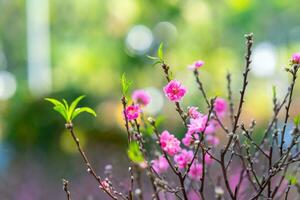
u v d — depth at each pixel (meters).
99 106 13.47
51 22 24.83
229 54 18.48
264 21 25.34
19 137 12.92
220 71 16.77
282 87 17.62
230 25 23.59
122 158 8.23
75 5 23.78
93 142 12.13
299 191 2.82
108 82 19.34
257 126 8.78
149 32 19.92
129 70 19.80
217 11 19.03
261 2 24.92
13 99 14.42
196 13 17.72
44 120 12.87
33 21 24.75
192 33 18.94
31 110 13.02
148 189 3.90
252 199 2.43
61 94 13.73
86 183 7.26
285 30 25.98
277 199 3.04
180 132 8.64
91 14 23.42
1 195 7.86
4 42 27.72
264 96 17.33
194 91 14.50
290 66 2.48
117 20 19.61
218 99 2.93
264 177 2.47
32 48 24.27
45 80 22.97
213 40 18.50
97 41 21.81
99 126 12.35
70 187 7.59
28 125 12.75
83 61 19.91
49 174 9.27
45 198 7.79
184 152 2.36
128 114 2.33
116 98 15.51
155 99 17.62
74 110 2.33
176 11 17.81
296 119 2.47
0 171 9.68
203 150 2.32
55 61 24.23
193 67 2.66
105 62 20.28
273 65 21.47
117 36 20.08
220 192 2.44
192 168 2.73
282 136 2.43
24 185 8.20
